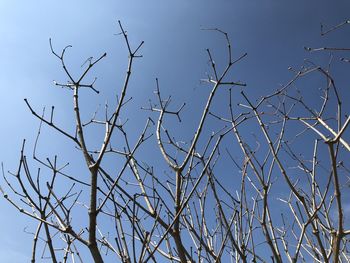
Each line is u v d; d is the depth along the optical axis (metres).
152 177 3.75
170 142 4.07
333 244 3.47
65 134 3.01
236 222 4.07
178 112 3.98
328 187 3.67
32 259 3.05
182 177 3.59
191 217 4.11
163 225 3.38
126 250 3.07
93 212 2.67
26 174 3.04
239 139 4.07
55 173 3.17
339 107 3.66
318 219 4.25
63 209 3.07
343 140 3.63
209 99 3.39
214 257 3.68
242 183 3.97
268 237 3.65
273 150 3.84
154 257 3.29
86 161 2.81
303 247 4.41
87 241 2.68
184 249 3.37
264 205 3.77
